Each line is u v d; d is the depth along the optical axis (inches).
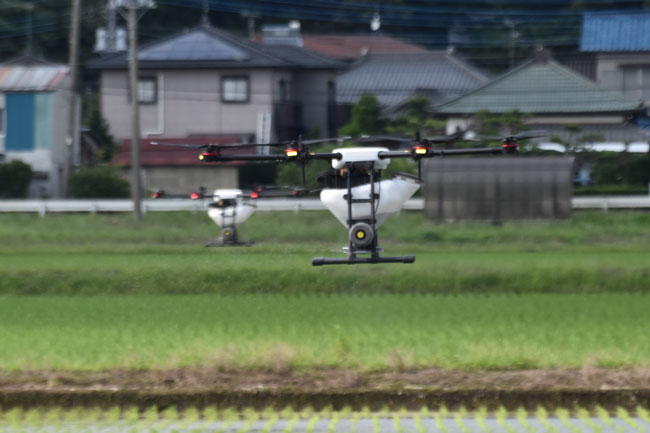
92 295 2773.1
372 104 6092.5
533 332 2015.3
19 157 6190.9
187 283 2819.9
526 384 1595.7
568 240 3880.4
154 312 2400.3
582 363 1686.8
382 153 1720.0
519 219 4365.2
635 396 1574.8
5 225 4379.9
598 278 2834.6
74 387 1612.9
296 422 1530.5
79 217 4771.2
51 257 3326.8
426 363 1700.3
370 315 2311.8
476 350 1766.7
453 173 4350.4
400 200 1760.6
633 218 4448.8
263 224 3828.7
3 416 1560.0
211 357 1689.2
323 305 2497.5
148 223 4456.2
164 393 1594.5
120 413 1585.9
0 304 2573.8
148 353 1797.5
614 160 5403.5
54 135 6215.6
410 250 3511.3
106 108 6875.0
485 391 1587.1
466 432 1467.8
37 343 1934.1
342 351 1739.7
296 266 2819.9
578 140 5654.5
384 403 1588.3
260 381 1622.8
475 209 4352.9
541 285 2797.7
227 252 2945.4
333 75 7150.6
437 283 2795.3
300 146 1690.5
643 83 7455.7
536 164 4402.1
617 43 7500.0
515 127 5561.0
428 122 5910.4
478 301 2571.4
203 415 1577.3
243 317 2288.4
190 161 6058.1
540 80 6451.8
